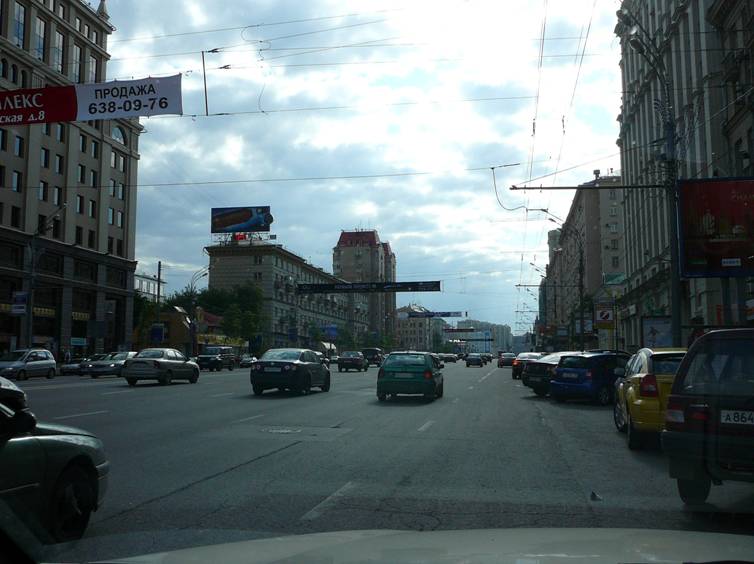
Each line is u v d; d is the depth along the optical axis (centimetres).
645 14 4216
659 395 1051
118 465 920
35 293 5256
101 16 5888
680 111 3484
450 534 324
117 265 6238
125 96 1489
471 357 7200
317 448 1080
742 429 637
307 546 327
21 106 1493
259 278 9356
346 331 11581
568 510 686
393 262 15925
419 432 1294
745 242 2066
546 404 1989
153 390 2381
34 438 525
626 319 5397
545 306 10438
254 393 2230
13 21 4922
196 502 708
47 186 5412
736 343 668
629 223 5122
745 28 2638
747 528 620
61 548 531
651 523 636
